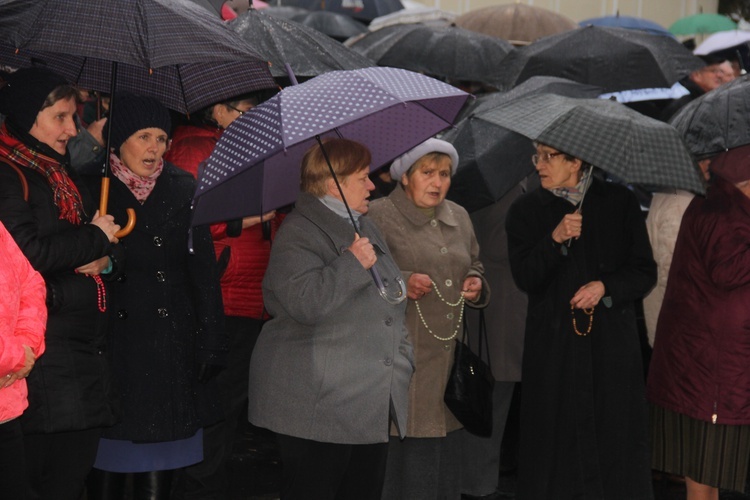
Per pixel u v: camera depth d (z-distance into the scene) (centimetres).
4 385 592
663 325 889
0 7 662
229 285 880
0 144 670
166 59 653
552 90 985
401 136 807
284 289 699
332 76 704
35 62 790
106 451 750
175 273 757
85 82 807
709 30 2025
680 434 874
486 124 966
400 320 743
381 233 809
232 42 689
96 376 690
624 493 890
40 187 671
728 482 855
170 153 889
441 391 852
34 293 620
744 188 839
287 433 706
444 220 875
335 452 711
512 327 978
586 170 891
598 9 2650
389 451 855
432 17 1638
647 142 788
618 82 1221
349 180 730
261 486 1017
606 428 888
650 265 898
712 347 849
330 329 707
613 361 889
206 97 808
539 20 1673
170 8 680
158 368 741
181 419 747
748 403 846
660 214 959
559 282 888
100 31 654
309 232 718
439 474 895
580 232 875
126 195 743
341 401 704
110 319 736
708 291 854
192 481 885
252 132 665
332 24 1706
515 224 915
